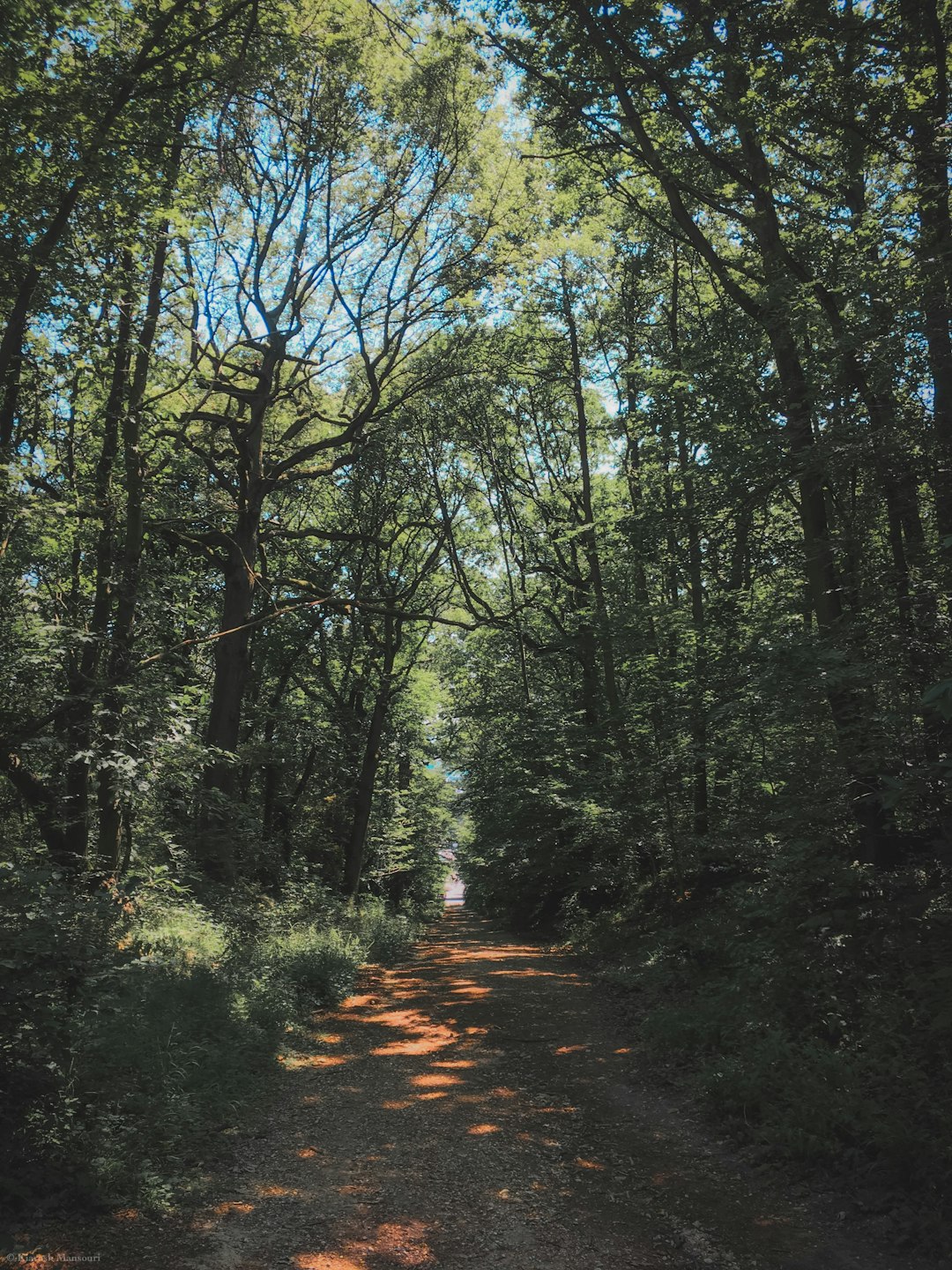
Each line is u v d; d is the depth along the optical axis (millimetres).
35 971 6117
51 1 8734
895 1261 4617
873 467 9281
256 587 21672
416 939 24172
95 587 13992
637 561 17578
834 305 10922
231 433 19406
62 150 9469
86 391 14531
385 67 17672
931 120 10250
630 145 14211
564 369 23828
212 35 10773
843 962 8023
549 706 24109
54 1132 5531
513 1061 9383
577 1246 4953
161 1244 4855
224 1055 8172
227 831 16688
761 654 9438
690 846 15305
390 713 30688
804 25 10672
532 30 13852
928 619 8469
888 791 7777
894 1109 5758
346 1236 5074
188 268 16594
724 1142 6566
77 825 12688
